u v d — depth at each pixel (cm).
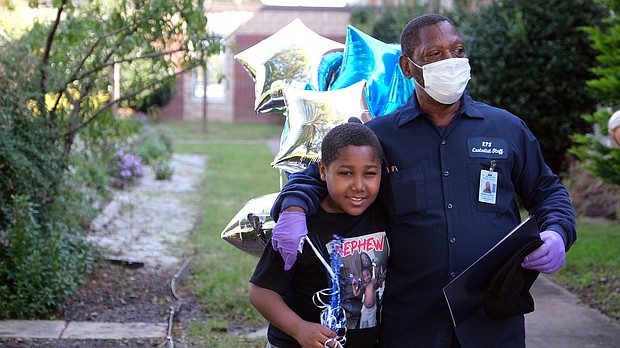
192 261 795
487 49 956
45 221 643
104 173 1121
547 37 951
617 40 670
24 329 554
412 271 286
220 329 582
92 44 665
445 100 289
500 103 963
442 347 283
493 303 274
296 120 341
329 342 269
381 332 293
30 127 617
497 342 284
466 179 287
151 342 545
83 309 616
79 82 681
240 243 354
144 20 644
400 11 1688
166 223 1004
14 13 722
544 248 269
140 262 755
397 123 296
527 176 296
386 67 373
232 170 1622
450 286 266
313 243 279
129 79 737
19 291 578
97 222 928
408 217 287
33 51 648
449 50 288
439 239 283
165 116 3009
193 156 1897
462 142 289
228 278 718
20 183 612
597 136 1030
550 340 562
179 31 662
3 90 589
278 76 392
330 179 272
